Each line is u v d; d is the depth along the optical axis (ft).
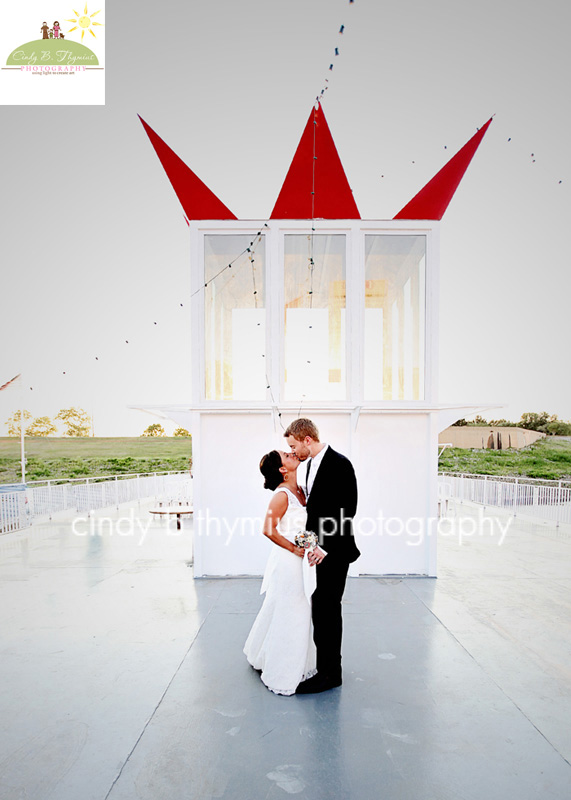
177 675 10.35
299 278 21.38
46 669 10.68
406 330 20.39
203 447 18.21
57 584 17.38
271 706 9.04
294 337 19.42
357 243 18.29
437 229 18.25
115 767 7.27
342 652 11.57
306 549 9.52
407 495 18.30
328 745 7.80
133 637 12.49
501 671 10.61
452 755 7.57
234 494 18.22
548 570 19.29
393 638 12.43
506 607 14.87
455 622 13.58
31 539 26.12
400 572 18.33
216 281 19.74
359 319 18.33
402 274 20.43
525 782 6.96
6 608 14.83
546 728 8.39
